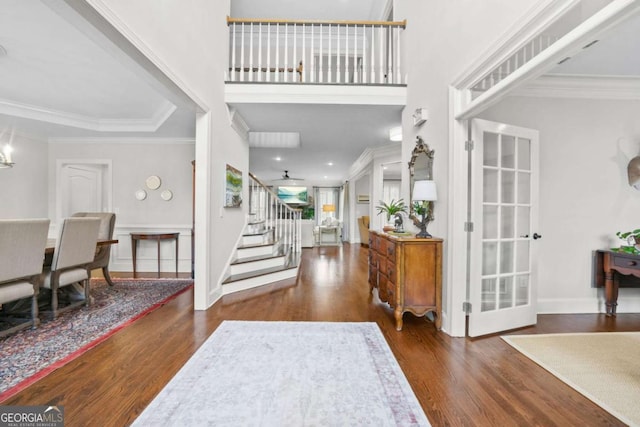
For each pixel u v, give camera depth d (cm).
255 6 486
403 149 349
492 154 246
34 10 196
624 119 292
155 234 461
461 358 199
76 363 188
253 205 575
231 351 204
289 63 507
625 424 138
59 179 484
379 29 374
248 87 345
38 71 284
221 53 336
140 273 473
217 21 324
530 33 159
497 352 208
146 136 479
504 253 253
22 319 261
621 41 220
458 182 234
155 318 269
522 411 146
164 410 143
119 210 495
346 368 183
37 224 230
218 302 318
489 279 245
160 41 210
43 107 386
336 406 148
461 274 235
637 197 292
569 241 291
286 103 344
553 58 143
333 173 958
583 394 160
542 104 288
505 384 169
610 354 205
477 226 234
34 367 182
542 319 274
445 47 248
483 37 197
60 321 259
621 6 109
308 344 216
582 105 290
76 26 159
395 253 251
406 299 248
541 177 289
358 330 244
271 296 342
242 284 367
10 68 278
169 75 222
